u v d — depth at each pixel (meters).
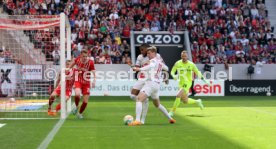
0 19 17.80
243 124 14.59
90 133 12.34
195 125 14.26
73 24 34.78
